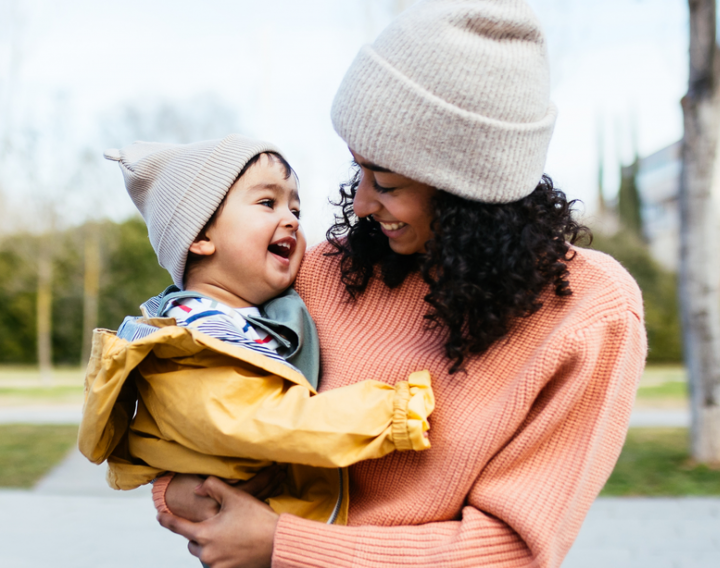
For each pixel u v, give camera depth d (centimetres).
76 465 634
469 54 114
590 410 115
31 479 586
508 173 115
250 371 125
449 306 118
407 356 129
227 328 130
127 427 139
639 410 916
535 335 121
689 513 468
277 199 149
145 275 2028
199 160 145
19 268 1962
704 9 555
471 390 122
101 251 1886
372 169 122
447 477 119
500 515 112
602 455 120
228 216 143
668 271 2016
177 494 130
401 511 123
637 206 2592
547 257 119
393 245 131
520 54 117
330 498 129
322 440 114
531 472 115
